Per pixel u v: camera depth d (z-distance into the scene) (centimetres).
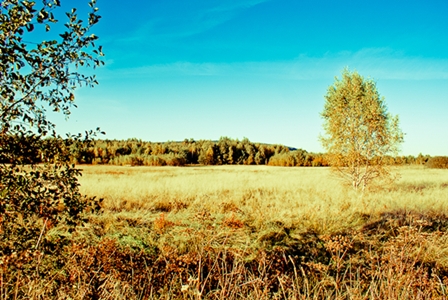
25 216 333
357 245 570
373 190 1317
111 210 829
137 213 778
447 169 4244
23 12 273
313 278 422
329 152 1436
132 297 347
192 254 467
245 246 524
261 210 824
